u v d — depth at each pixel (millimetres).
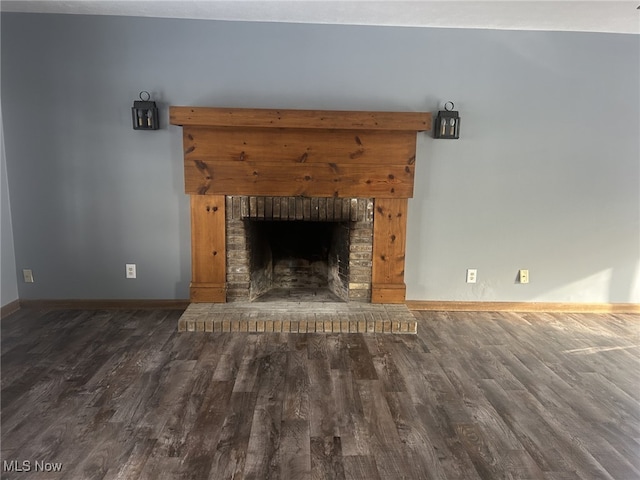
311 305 3371
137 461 1749
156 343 2848
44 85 3172
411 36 3188
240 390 2289
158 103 3209
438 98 3268
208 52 3160
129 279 3443
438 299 3562
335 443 1881
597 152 3379
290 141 3146
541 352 2836
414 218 3422
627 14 2879
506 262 3520
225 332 3039
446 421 2057
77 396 2203
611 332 3182
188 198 3338
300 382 2385
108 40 3125
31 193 3309
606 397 2301
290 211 3279
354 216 3309
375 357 2711
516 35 3211
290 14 2982
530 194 3422
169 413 2074
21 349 2730
